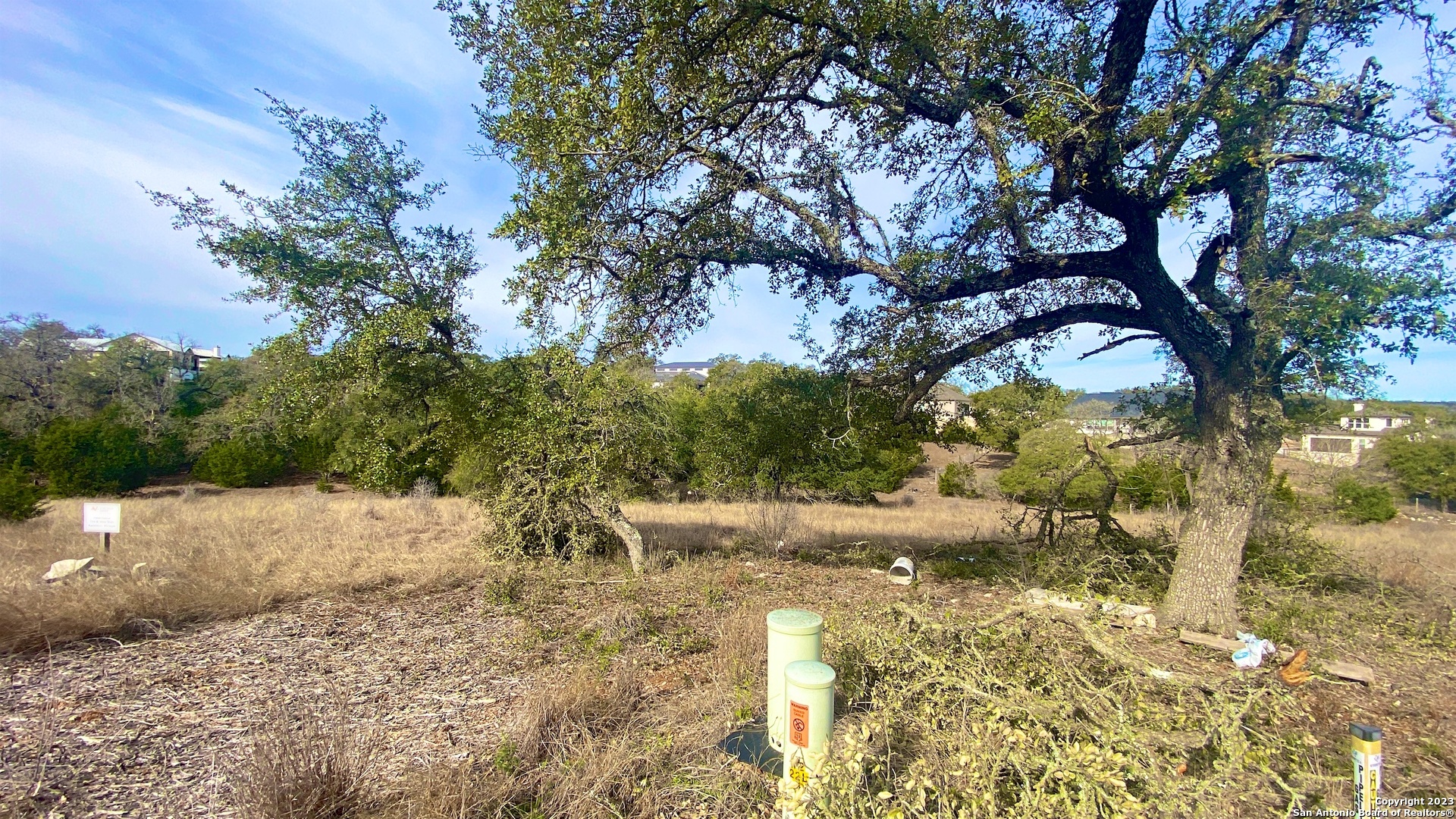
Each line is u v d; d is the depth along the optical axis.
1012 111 5.91
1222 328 6.55
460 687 4.77
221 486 28.47
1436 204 4.83
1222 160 4.82
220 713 4.29
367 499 19.34
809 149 7.74
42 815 3.05
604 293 7.24
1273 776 2.81
